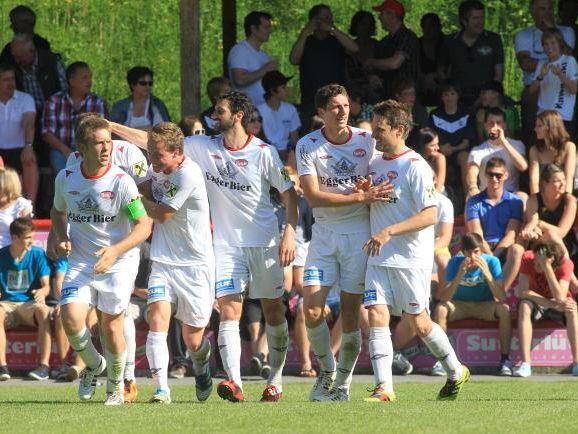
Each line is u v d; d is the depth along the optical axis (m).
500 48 53.84
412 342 42.88
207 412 26.31
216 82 48.69
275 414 25.69
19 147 49.81
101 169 28.17
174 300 30.30
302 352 42.22
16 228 42.81
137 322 42.66
